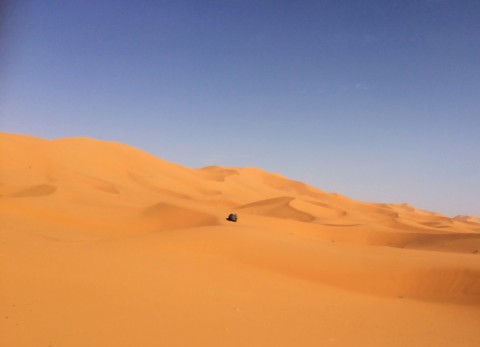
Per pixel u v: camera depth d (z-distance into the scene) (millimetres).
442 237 46531
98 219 39031
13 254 16359
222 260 21531
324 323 13633
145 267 17625
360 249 29250
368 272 22344
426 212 190750
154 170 109938
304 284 19859
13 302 11500
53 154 86188
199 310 13117
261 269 21203
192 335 10922
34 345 9188
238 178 146625
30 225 29250
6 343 9102
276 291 17484
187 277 17172
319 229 47125
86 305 12086
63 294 12734
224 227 28750
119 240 23078
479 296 20484
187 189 106312
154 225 40906
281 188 163750
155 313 12234
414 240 47781
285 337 11680
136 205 53906
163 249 21609
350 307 16594
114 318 11383
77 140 101812
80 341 9680
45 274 14375
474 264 23875
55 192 50031
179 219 42594
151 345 9969
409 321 15523
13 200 37344
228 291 16156
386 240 48406
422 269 22719
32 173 72875
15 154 78250
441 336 13984
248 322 12617
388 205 170125
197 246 22922
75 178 74188
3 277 13352
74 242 21891
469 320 16812
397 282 21750
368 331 13398
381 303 18234
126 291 13922
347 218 88375
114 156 103312
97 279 14758
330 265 22844
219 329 11633
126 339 10125
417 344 12742
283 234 30891
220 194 109812
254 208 88562
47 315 10938
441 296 20781
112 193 64500
